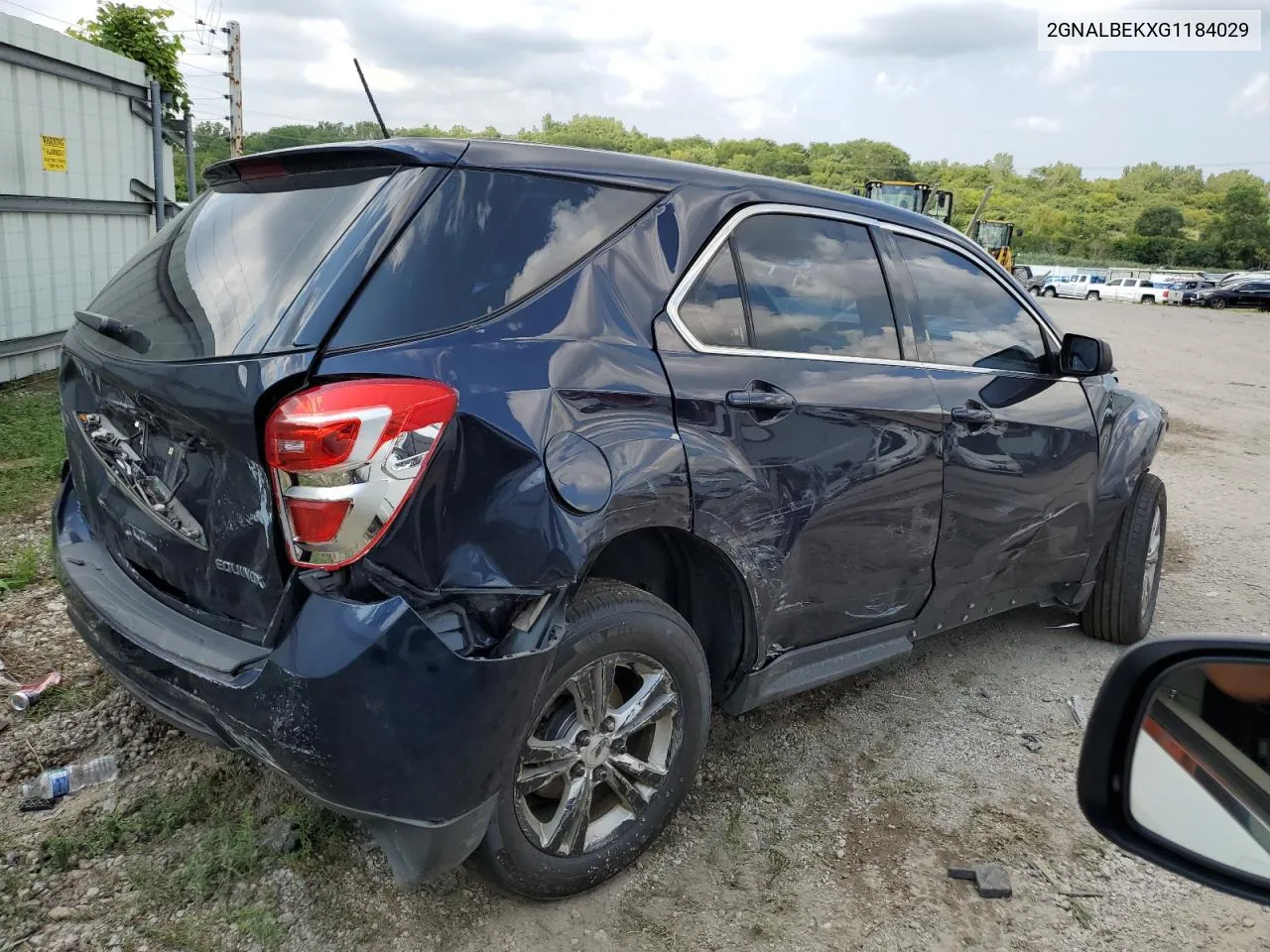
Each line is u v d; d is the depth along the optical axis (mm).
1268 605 5062
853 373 2963
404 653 1949
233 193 2656
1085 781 1370
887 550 3096
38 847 2568
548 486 2131
